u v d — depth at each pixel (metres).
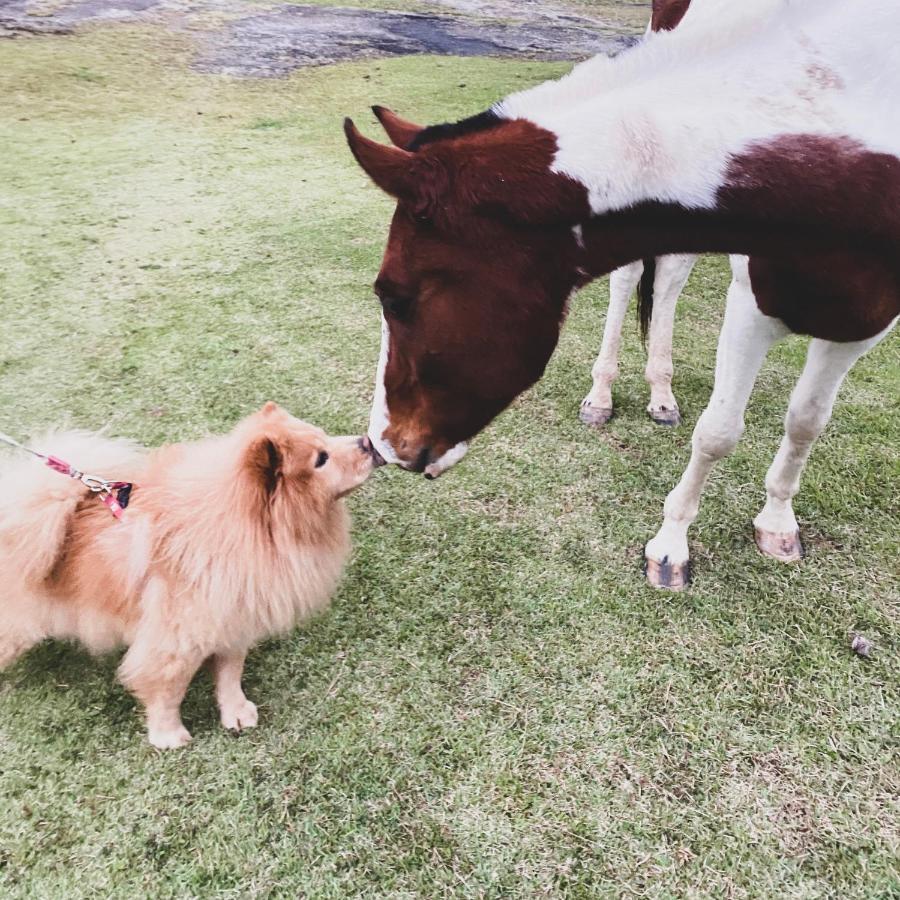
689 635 2.26
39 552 1.77
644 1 13.80
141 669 1.79
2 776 1.84
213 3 11.01
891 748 1.95
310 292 4.05
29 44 8.36
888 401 3.37
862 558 2.54
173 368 3.39
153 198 5.09
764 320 1.95
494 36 10.35
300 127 6.55
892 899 1.65
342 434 3.04
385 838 1.74
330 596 2.16
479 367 1.68
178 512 1.77
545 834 1.76
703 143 1.51
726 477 2.91
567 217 1.54
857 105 1.54
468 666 2.15
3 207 4.84
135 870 1.67
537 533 2.63
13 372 3.31
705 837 1.76
